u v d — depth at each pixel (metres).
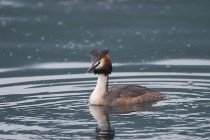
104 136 13.93
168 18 26.53
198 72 19.91
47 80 19.23
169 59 21.80
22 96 17.33
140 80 19.16
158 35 24.66
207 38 24.19
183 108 16.03
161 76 19.53
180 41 23.92
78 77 19.61
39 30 25.33
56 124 14.81
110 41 24.03
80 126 14.69
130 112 15.94
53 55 22.44
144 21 26.28
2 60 21.86
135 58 22.00
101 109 16.23
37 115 15.55
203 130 14.18
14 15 27.03
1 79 19.45
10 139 13.78
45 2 28.95
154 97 17.02
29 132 14.22
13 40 24.20
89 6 28.42
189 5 28.16
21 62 21.64
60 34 24.89
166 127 14.46
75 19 26.56
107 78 16.91
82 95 17.47
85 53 22.66
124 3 28.75
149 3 28.64
